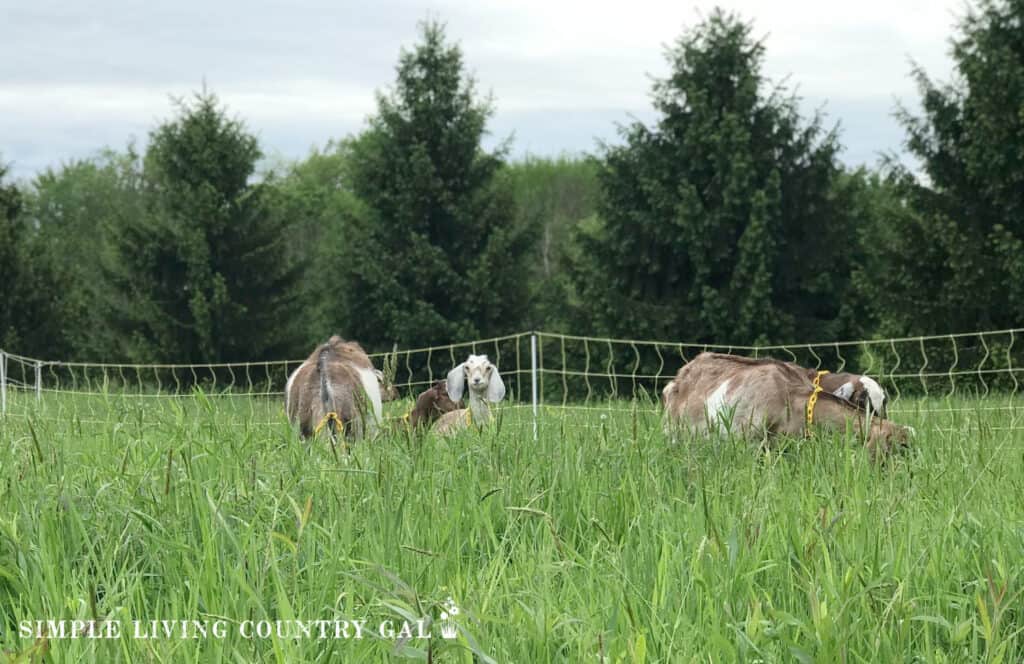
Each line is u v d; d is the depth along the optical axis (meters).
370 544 4.77
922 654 3.98
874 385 10.12
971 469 6.69
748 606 4.14
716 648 3.73
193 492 5.14
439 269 31.19
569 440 6.68
